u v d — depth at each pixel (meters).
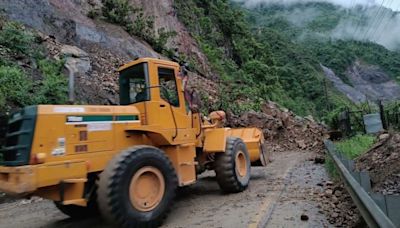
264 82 39.28
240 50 41.84
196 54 27.91
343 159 6.70
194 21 33.69
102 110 5.19
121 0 21.33
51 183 4.39
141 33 22.00
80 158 4.78
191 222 5.32
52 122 4.57
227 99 21.34
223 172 6.98
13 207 7.19
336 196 6.07
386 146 7.71
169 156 5.97
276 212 5.46
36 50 12.63
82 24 17.33
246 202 6.31
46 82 10.66
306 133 19.11
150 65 5.76
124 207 4.62
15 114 4.79
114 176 4.61
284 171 9.78
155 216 4.98
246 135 9.41
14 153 4.52
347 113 16.44
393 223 3.22
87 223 5.77
